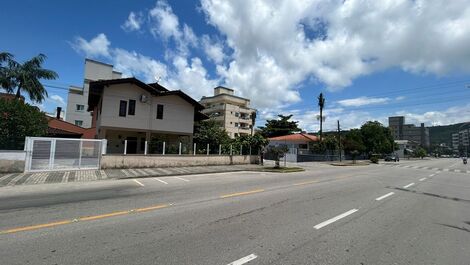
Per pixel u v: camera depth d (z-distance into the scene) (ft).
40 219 19.72
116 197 28.50
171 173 53.06
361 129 200.95
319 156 136.36
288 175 56.85
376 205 27.04
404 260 13.71
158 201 26.50
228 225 18.72
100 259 12.96
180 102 90.38
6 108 54.24
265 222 19.62
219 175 53.62
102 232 16.93
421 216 23.11
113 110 77.87
